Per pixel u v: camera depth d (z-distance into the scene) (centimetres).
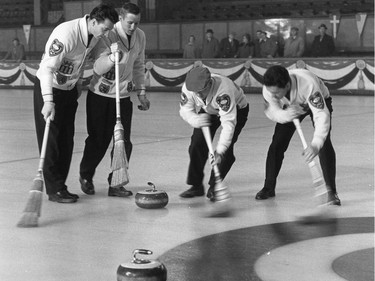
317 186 612
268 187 683
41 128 664
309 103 611
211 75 635
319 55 2167
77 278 445
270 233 554
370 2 2458
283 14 2562
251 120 1375
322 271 458
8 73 2464
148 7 2739
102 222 592
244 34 2430
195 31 2581
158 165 862
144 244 523
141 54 708
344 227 571
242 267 467
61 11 2873
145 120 1388
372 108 1606
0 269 464
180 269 462
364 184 743
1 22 3039
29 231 562
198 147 678
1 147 1021
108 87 684
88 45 646
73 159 909
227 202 665
